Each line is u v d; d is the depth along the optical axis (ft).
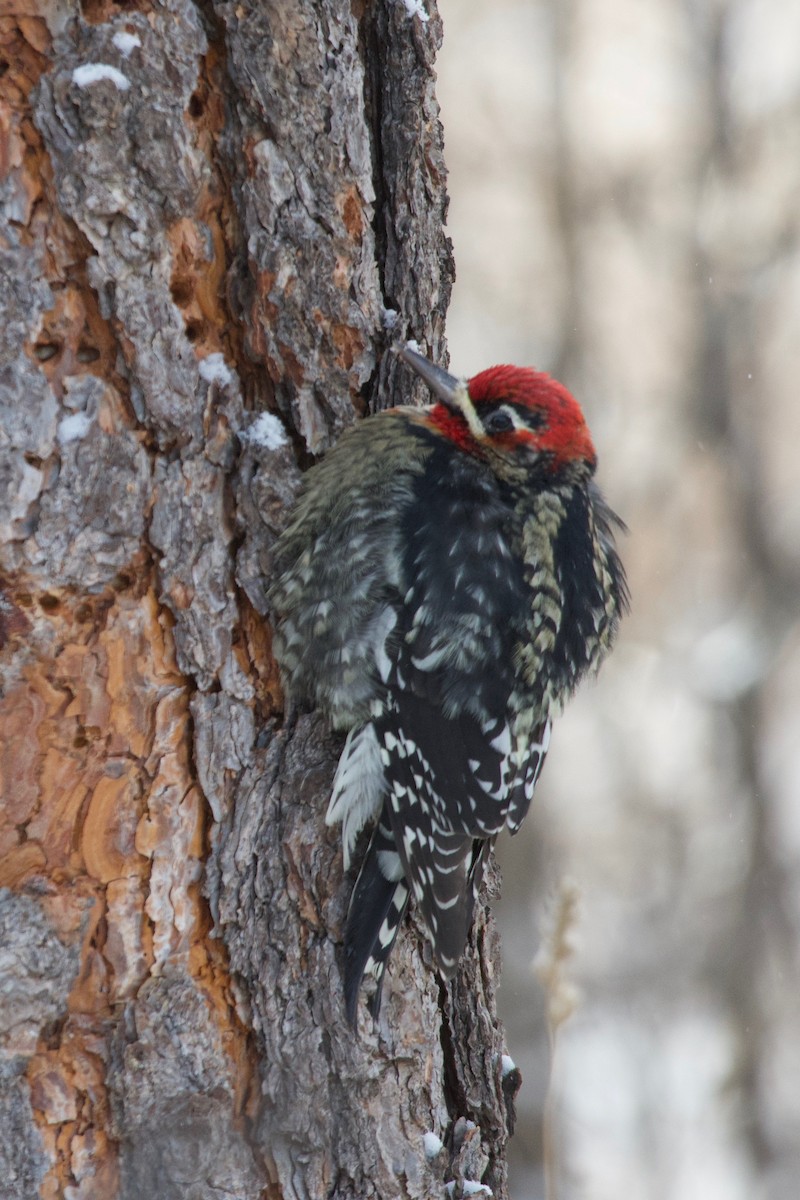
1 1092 19.53
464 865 23.88
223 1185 20.92
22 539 19.62
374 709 23.26
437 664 24.07
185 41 20.68
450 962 22.94
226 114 21.65
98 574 20.17
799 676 83.66
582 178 83.41
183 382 20.93
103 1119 20.20
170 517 20.99
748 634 82.48
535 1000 67.15
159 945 20.76
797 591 83.05
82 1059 20.12
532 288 83.92
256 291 22.13
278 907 21.90
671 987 75.00
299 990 21.83
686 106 81.51
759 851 79.30
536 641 25.21
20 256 19.49
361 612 23.32
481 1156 24.68
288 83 22.00
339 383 23.63
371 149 24.61
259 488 22.15
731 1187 64.49
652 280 82.58
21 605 19.74
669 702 82.99
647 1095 67.56
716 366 82.23
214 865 21.42
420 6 24.61
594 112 83.20
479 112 84.28
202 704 21.42
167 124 20.42
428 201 25.30
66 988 19.99
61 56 19.60
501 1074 25.90
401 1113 22.81
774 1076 71.92
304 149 22.38
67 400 19.92
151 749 20.79
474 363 83.97
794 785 82.02
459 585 24.39
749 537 83.46
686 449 82.99
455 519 24.79
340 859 22.36
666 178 82.02
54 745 20.01
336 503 23.26
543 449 26.18
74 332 19.99
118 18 20.03
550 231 83.56
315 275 22.82
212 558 21.59
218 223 21.79
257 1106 21.53
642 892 79.00
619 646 84.43
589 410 83.05
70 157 19.63
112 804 20.43
